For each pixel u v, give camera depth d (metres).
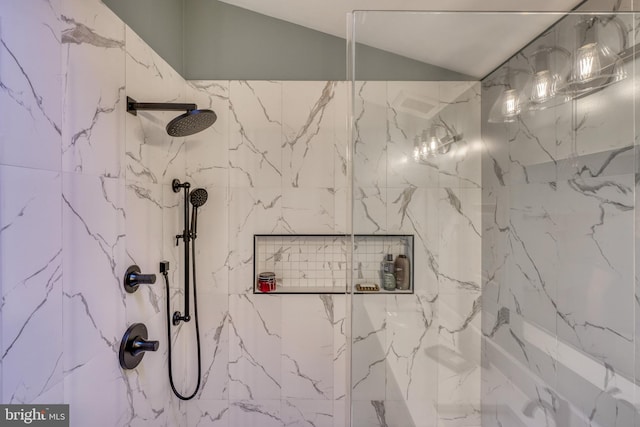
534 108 1.21
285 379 1.54
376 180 1.37
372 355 1.40
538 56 1.18
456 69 1.32
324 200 1.54
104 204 0.91
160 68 1.27
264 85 1.53
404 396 1.40
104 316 0.91
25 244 0.64
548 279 1.19
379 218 1.38
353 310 1.39
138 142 1.10
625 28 0.97
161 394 1.28
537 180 1.21
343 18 1.44
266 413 1.53
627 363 0.97
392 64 1.33
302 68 1.54
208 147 1.52
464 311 1.41
